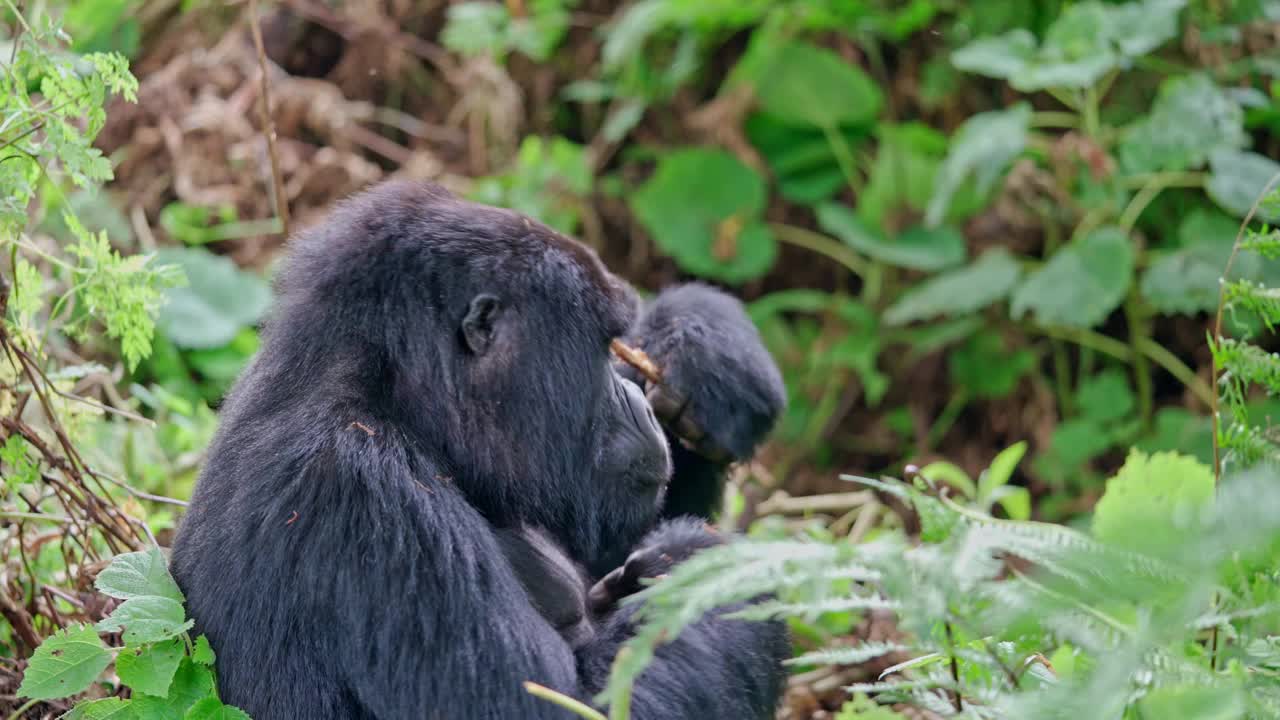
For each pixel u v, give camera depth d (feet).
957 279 31.65
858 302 34.04
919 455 33.32
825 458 33.88
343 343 14.69
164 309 28.40
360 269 14.89
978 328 33.27
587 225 34.42
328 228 15.70
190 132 32.89
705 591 9.35
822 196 34.58
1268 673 11.11
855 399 34.24
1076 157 31.83
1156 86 33.27
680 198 33.76
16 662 16.81
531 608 14.03
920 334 33.09
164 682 13.78
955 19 34.86
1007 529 10.19
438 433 14.64
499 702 13.21
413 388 14.62
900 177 33.06
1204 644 14.53
